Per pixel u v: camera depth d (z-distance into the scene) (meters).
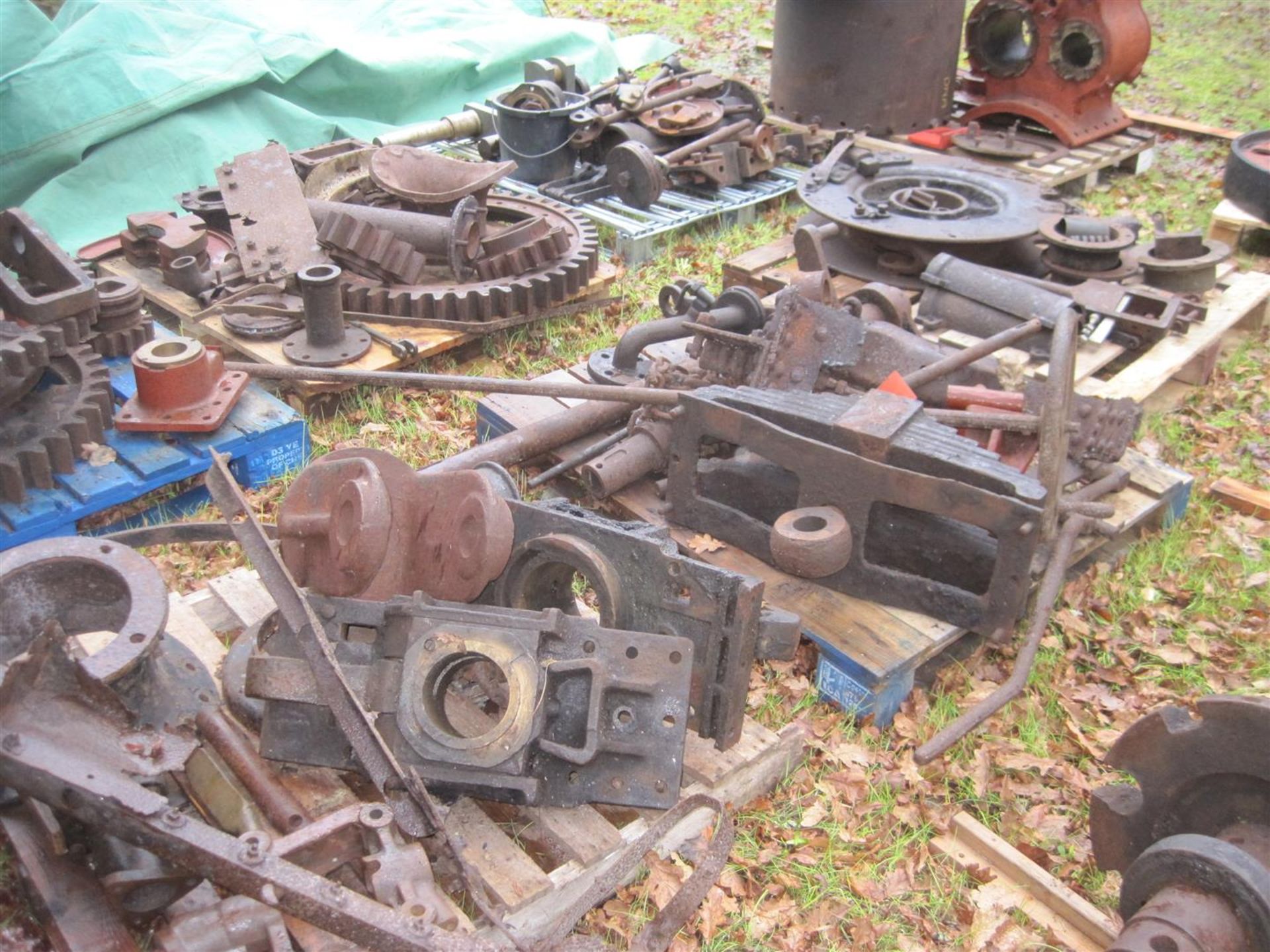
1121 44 4.58
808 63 4.77
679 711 1.91
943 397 2.74
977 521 2.29
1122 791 1.95
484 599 2.14
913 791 2.28
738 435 2.51
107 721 1.66
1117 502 2.83
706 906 2.05
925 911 2.08
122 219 4.04
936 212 3.66
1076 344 2.56
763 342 2.74
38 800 1.55
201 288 3.44
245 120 4.42
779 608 2.43
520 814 2.08
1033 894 2.07
